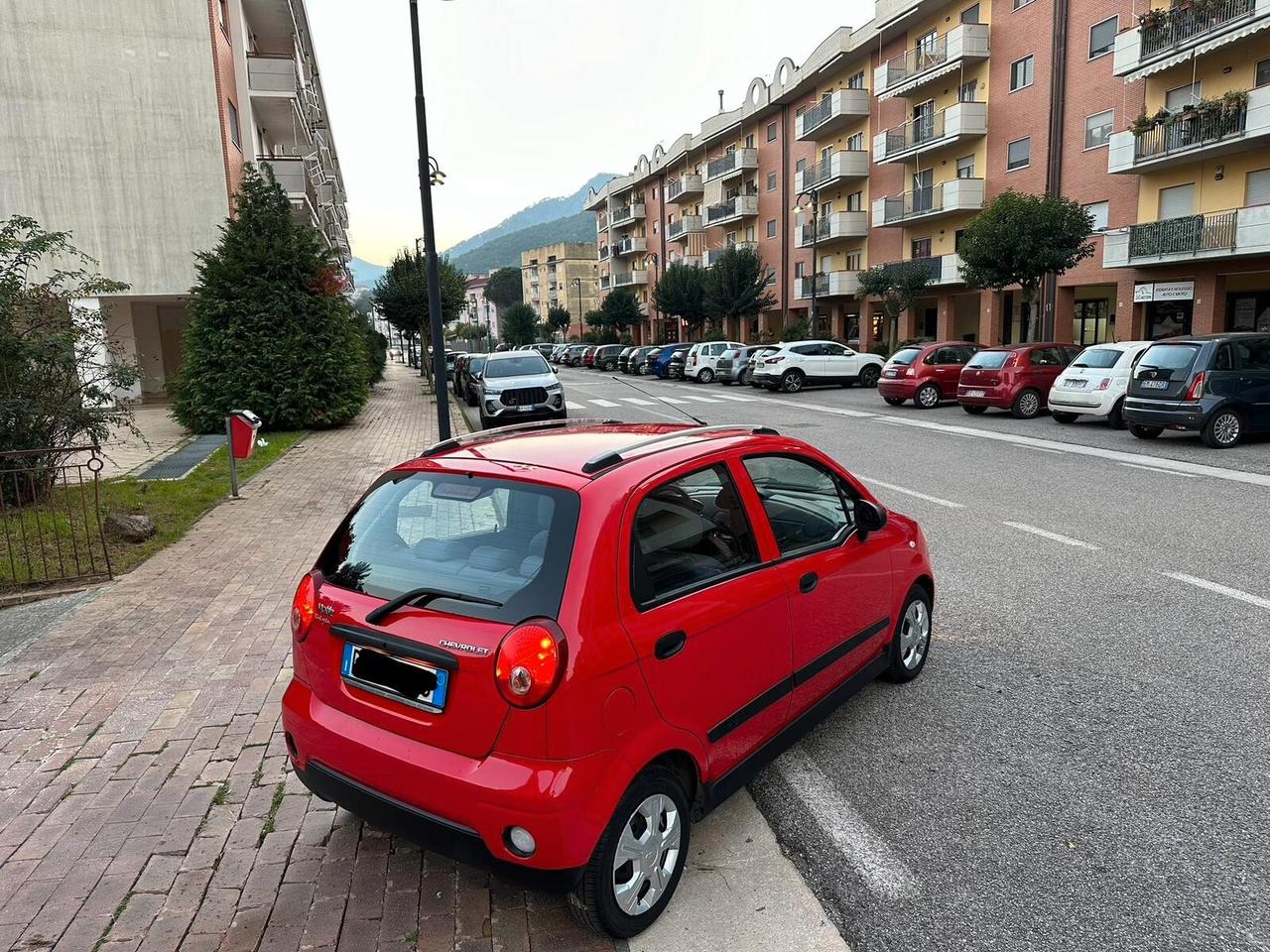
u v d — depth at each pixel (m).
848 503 3.90
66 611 5.75
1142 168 23.23
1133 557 6.54
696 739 2.72
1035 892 2.74
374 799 2.54
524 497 2.65
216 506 9.52
